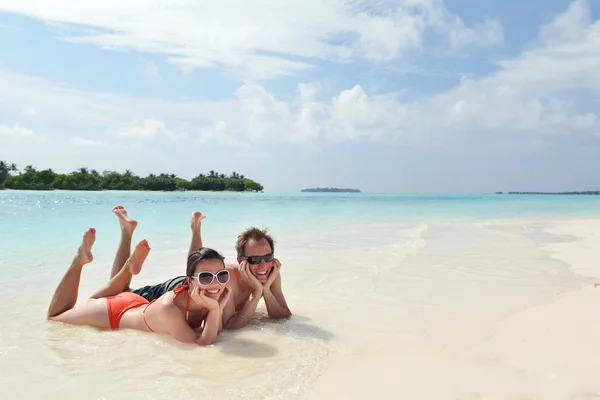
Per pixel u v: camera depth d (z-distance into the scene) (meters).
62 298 4.32
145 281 5.89
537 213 23.30
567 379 3.00
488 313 4.61
